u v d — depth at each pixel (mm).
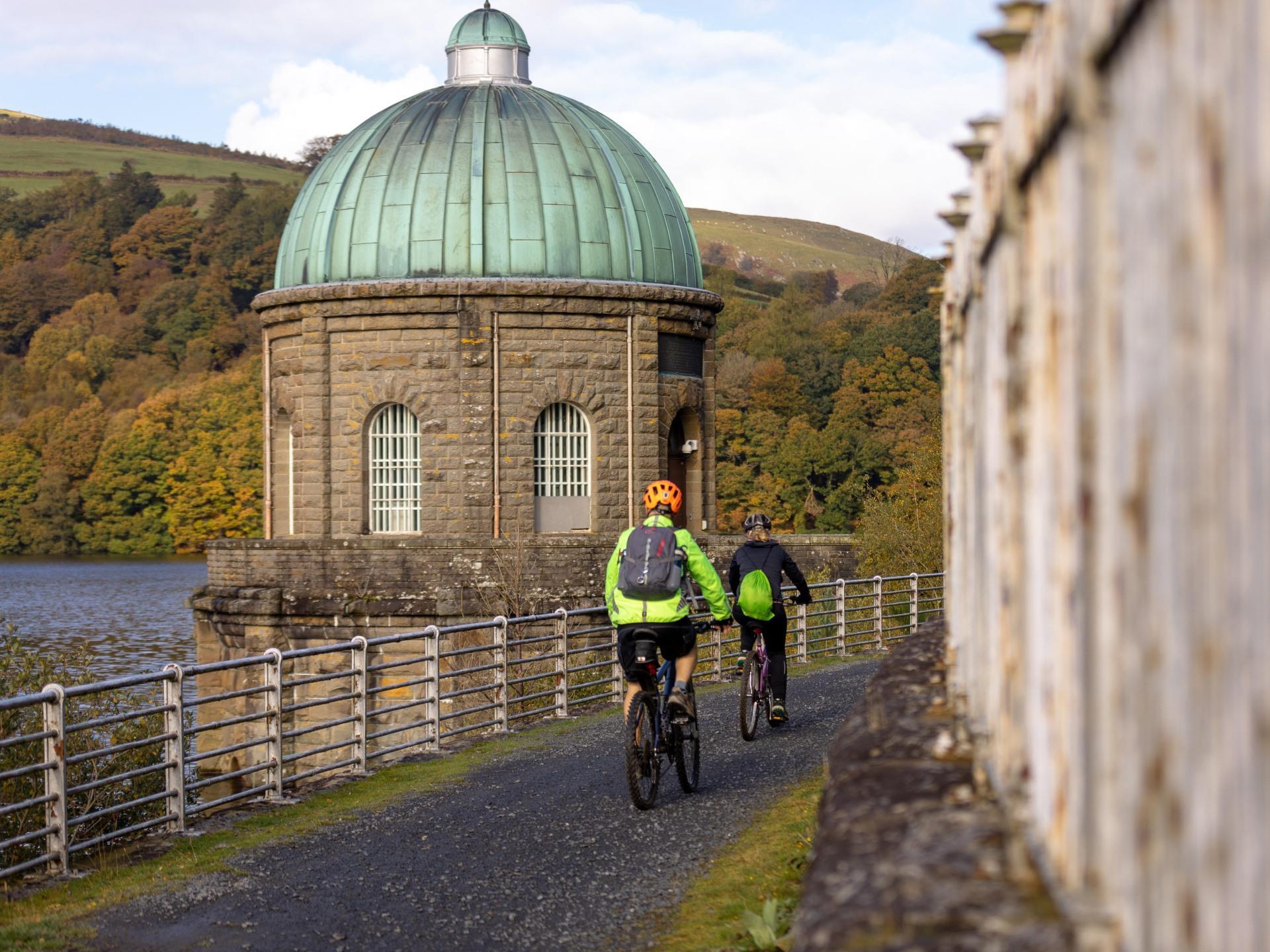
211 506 136125
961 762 5898
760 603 16422
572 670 20812
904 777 5691
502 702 18906
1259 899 2377
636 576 12555
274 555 35594
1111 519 3324
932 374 104688
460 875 10531
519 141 38469
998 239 5016
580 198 38125
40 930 9102
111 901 9938
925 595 36375
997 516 5203
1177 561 2814
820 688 22250
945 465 8016
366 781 14945
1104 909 3381
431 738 17203
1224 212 2490
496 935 9008
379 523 37375
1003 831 4633
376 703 34188
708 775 14406
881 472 96750
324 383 37406
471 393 36531
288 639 35031
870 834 4914
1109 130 3295
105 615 88688
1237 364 2438
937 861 4391
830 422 100062
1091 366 3443
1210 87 2557
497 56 41719
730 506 98375
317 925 9281
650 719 12828
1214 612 2594
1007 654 4910
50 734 11086
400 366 36812
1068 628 3801
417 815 12836
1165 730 2908
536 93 40688
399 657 34188
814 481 99312
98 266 192750
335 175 38969
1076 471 3641
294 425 38062
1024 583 4551
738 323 126688
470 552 34531
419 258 37219
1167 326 2844
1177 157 2746
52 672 17375
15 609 93062
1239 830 2475
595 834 11797
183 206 197375
